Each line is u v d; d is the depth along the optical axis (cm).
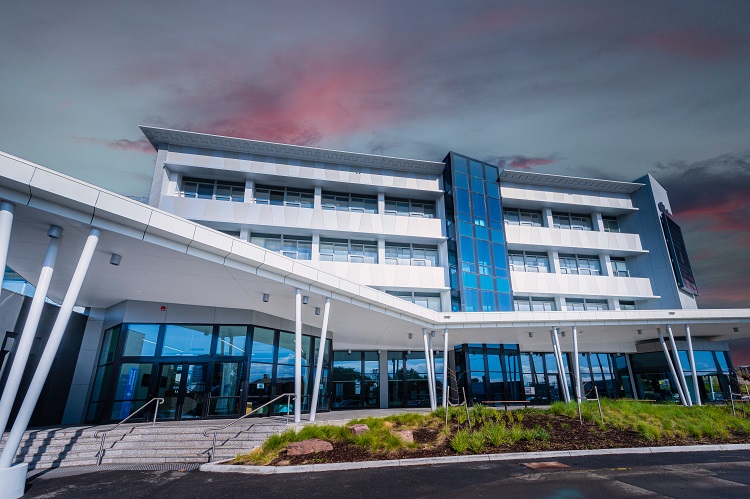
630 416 1537
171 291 1587
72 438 1209
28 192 902
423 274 3042
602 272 3625
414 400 3039
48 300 1852
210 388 1742
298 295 1485
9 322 1466
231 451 1188
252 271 1341
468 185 3322
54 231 1005
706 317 2412
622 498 713
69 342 1812
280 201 3052
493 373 2838
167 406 1675
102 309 1952
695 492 751
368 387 3036
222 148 2880
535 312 2231
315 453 1110
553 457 1112
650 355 3266
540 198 3562
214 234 1210
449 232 3209
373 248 3131
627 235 3662
